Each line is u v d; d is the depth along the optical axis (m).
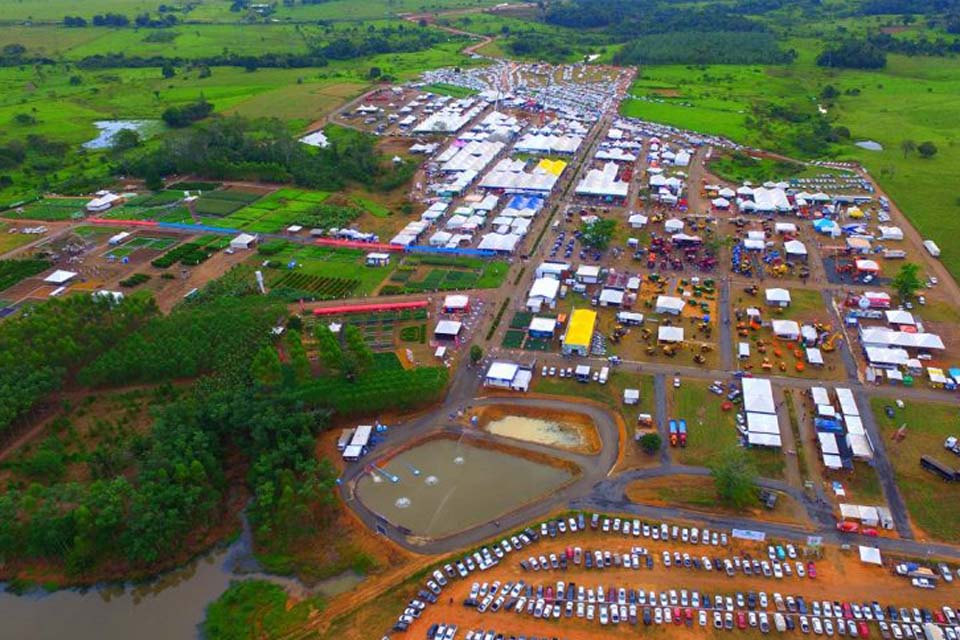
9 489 150.25
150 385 184.38
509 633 119.06
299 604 127.62
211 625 125.62
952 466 148.25
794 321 199.38
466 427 167.62
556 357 190.00
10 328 189.62
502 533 138.88
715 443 157.62
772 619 119.31
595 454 156.88
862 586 123.94
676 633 117.88
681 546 133.75
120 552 137.00
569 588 125.75
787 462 151.38
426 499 148.75
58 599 132.62
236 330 192.88
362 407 169.88
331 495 144.88
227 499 151.12
